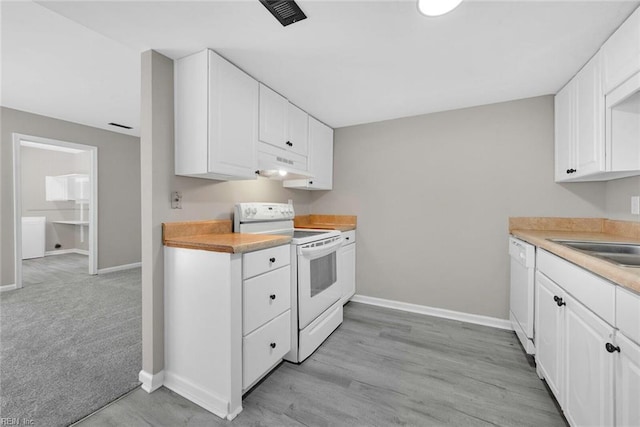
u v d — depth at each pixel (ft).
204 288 4.82
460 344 6.98
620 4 4.08
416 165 9.12
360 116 9.24
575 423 3.88
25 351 6.40
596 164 5.22
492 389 5.25
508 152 7.88
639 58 4.07
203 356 4.84
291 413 4.63
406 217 9.29
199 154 5.36
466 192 8.41
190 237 5.78
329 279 7.58
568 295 4.24
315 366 6.04
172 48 5.25
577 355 3.86
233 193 7.35
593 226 6.97
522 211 7.73
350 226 9.84
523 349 6.71
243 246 4.63
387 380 5.54
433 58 5.69
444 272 8.73
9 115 10.64
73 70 7.46
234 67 5.87
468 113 8.38
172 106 5.62
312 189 10.66
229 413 4.51
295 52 5.47
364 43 5.17
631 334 2.77
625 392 2.84
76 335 7.19
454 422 4.45
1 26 5.56
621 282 2.78
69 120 12.12
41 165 18.62
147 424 4.36
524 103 7.70
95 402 4.81
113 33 4.76
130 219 14.67
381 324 8.17
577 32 4.75
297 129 8.34
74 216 19.97
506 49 5.33
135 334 7.25
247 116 6.25
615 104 4.76
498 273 8.04
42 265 15.51
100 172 13.46
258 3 4.08
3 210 10.70
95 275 13.20
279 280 5.70
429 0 4.05
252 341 4.98
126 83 8.25
